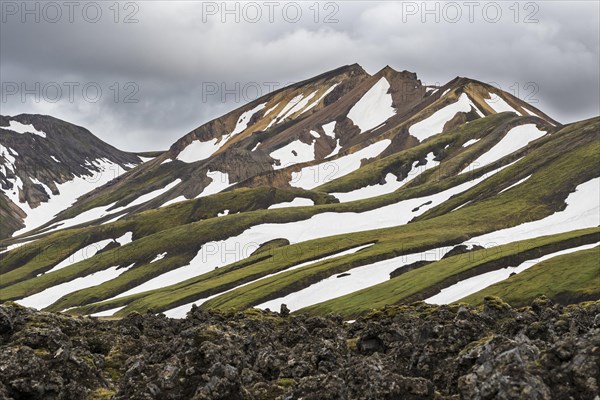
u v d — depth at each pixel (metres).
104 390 58.03
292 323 81.88
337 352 62.84
